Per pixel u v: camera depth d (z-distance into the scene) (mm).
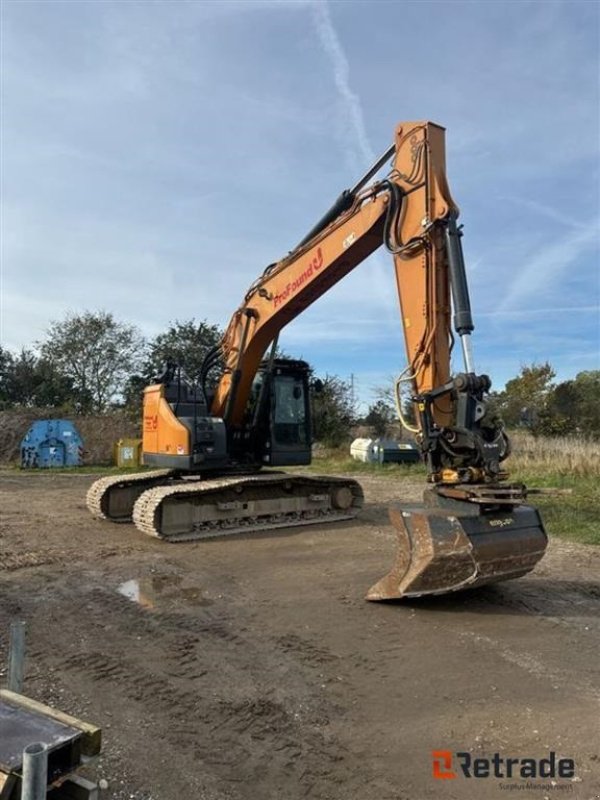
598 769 3488
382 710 4164
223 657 5020
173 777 3387
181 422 10484
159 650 5137
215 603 6410
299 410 11492
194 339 38375
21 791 2449
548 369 39812
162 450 10883
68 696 4293
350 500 11805
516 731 3891
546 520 11242
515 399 36406
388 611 6180
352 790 3291
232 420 11062
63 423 26031
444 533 5852
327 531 10297
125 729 3877
